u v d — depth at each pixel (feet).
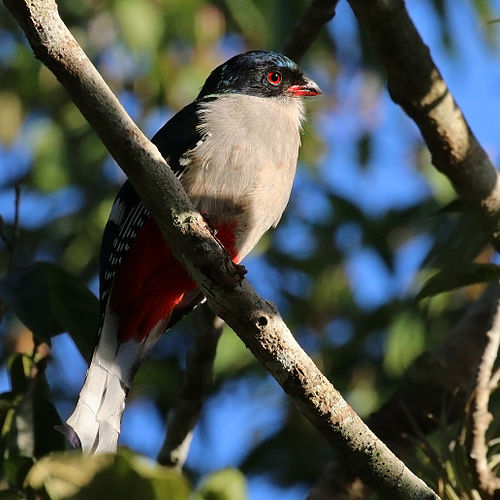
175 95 43.88
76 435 25.05
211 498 17.43
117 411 28.19
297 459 44.29
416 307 37.96
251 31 43.24
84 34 45.01
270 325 21.15
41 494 17.25
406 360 38.09
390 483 21.12
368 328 41.34
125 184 30.60
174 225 21.15
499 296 25.72
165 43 42.68
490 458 26.18
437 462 26.03
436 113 28.84
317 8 33.81
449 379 32.22
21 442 24.97
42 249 46.83
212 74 35.14
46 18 20.06
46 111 47.11
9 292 26.03
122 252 29.53
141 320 29.60
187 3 42.47
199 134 29.91
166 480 15.55
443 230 39.29
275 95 34.14
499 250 30.27
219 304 21.31
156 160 20.90
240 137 29.99
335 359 41.93
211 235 21.24
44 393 26.86
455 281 27.02
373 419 32.71
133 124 20.75
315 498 31.50
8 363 27.30
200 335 30.27
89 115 20.65
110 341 29.14
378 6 27.86
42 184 46.03
